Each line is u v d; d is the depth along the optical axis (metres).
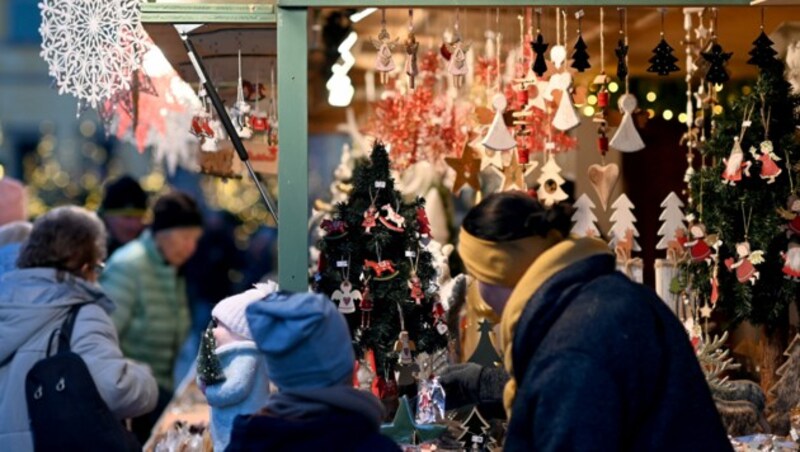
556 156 4.54
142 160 9.23
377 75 5.40
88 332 4.36
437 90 5.00
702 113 3.97
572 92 3.92
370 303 3.34
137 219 6.82
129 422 5.47
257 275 8.12
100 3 3.34
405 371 3.47
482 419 3.50
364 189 3.39
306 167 3.29
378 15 4.61
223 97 4.19
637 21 4.31
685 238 3.77
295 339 2.44
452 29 4.75
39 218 4.55
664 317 2.50
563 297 2.47
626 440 2.40
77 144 9.38
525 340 2.48
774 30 4.18
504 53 4.89
